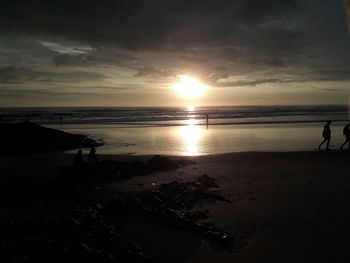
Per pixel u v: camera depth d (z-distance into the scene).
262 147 16.62
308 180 8.67
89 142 18.77
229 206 6.37
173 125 33.38
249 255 4.27
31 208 5.85
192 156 13.33
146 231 5.02
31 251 3.76
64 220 4.70
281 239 4.76
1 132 18.70
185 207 6.27
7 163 12.23
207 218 5.67
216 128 29.06
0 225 4.40
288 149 15.77
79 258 3.75
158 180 8.80
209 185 8.03
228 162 11.82
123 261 3.98
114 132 25.88
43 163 12.23
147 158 13.11
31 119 45.53
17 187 7.00
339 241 4.66
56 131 20.67
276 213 5.91
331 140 19.27
